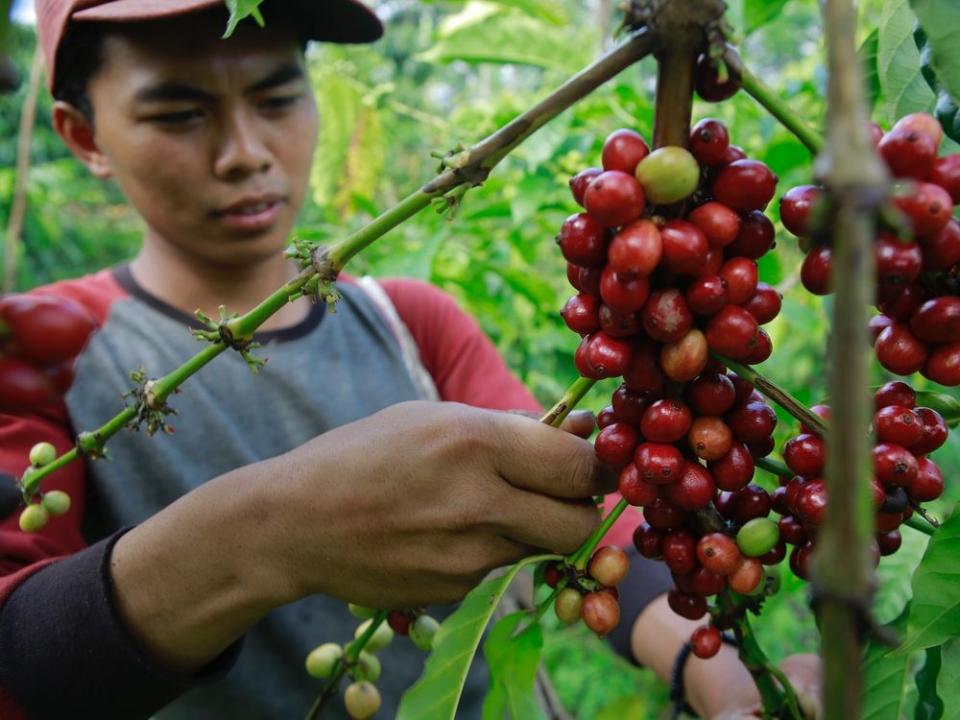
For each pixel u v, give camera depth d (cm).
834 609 40
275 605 91
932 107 81
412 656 158
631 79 188
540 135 173
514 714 88
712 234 66
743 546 76
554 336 241
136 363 151
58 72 146
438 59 204
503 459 82
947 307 68
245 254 153
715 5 62
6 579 104
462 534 85
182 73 134
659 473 71
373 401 163
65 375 86
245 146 141
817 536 74
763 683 90
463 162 69
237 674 146
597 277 71
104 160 163
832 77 39
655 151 65
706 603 85
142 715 96
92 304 158
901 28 81
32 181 531
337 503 84
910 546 150
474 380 176
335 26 163
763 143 187
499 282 251
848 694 41
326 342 165
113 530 147
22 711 95
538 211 204
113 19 129
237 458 150
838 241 38
